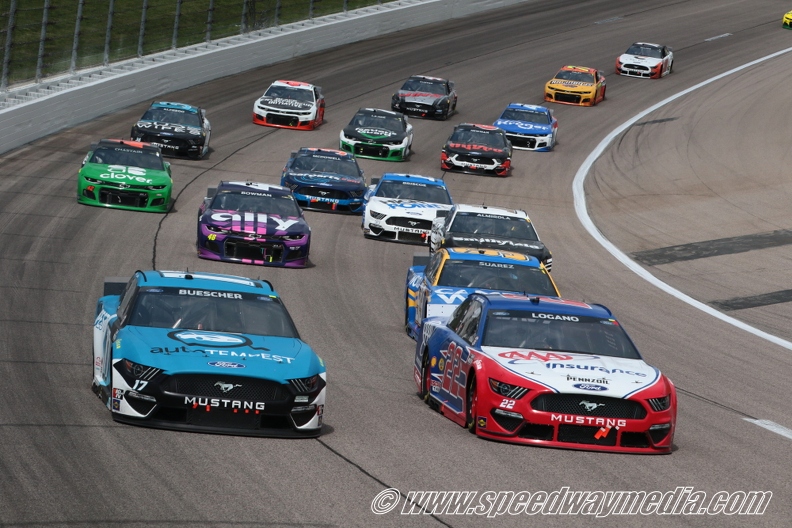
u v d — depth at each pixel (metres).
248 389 34.00
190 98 151.00
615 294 74.50
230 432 34.00
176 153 116.44
